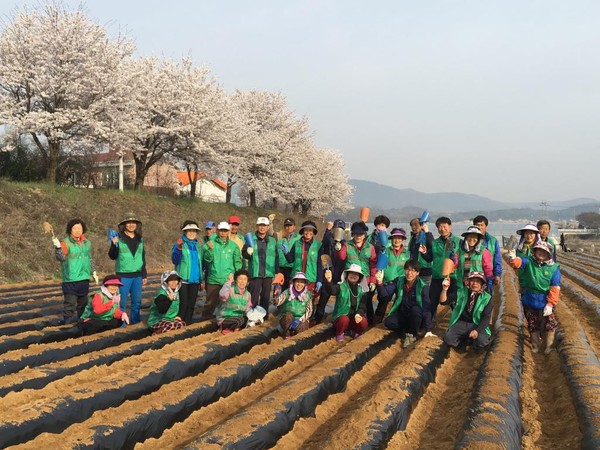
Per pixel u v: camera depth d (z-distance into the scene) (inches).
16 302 474.6
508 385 238.4
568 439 197.3
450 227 340.2
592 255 1631.4
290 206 2209.6
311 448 190.2
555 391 253.9
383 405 211.8
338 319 349.7
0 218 698.8
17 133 885.8
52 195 860.6
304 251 382.0
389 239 377.4
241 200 2365.9
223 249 394.6
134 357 281.4
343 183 2386.8
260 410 203.3
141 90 1157.1
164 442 197.3
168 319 359.6
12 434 176.1
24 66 888.3
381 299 382.9
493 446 172.4
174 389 234.1
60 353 293.6
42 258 669.9
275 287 398.3
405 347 339.9
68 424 193.0
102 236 832.3
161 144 1246.3
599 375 250.7
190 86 1233.4
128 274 365.1
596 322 434.9
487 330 325.7
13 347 310.2
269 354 291.3
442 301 328.2
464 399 240.8
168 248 961.5
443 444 193.2
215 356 285.1
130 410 203.5
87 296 368.5
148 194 1189.7
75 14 933.8
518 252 335.3
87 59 928.3
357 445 179.5
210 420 219.6
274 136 1764.3
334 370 257.8
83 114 920.9
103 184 1288.1
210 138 1275.8
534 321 323.3
